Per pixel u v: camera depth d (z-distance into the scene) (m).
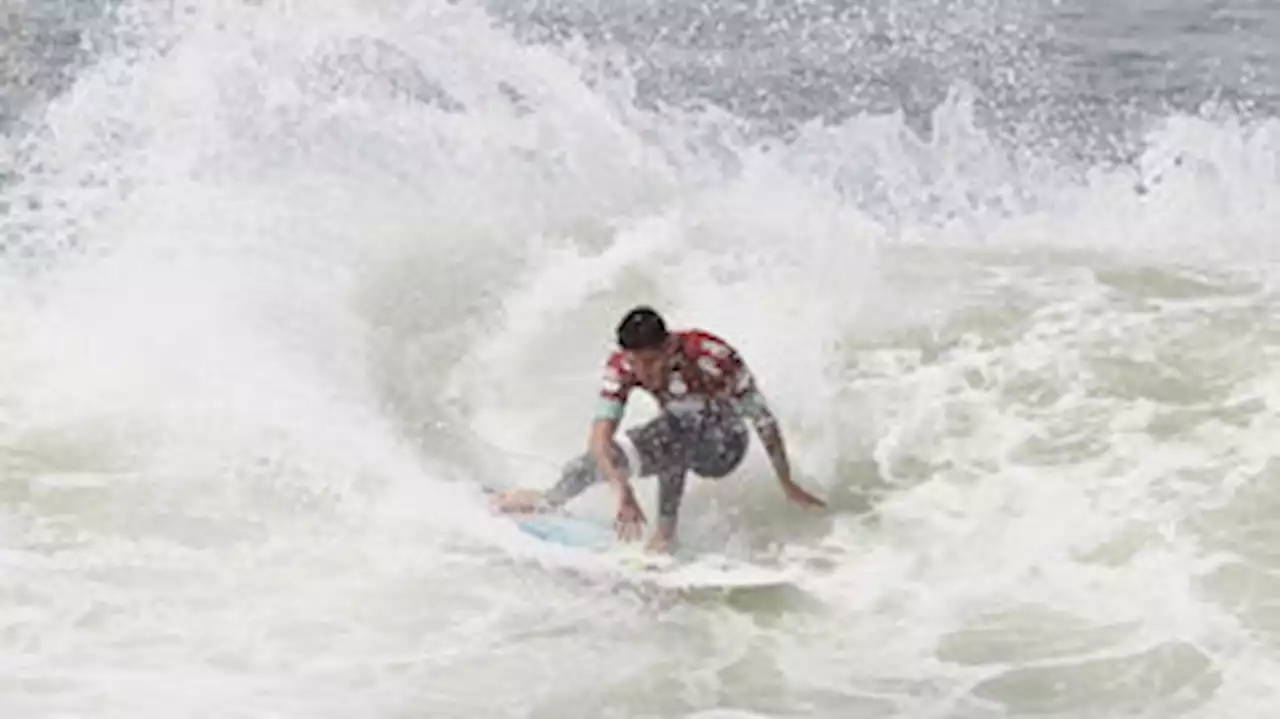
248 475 29.81
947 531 27.58
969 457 30.08
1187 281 39.81
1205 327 36.03
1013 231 44.69
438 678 23.38
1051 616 24.73
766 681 23.38
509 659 23.92
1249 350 34.44
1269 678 22.69
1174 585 25.23
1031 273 40.59
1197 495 27.94
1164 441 30.16
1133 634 24.05
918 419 31.53
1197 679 22.83
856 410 31.89
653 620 25.11
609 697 23.00
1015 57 65.50
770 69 62.47
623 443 26.88
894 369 33.97
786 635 24.62
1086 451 30.00
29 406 32.44
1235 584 25.16
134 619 24.88
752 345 34.62
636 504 26.41
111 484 29.44
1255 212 45.62
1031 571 26.08
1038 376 33.44
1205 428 30.62
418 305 37.25
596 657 24.03
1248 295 38.50
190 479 29.62
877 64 63.53
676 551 27.08
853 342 35.31
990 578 25.98
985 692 22.92
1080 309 37.44
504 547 27.30
